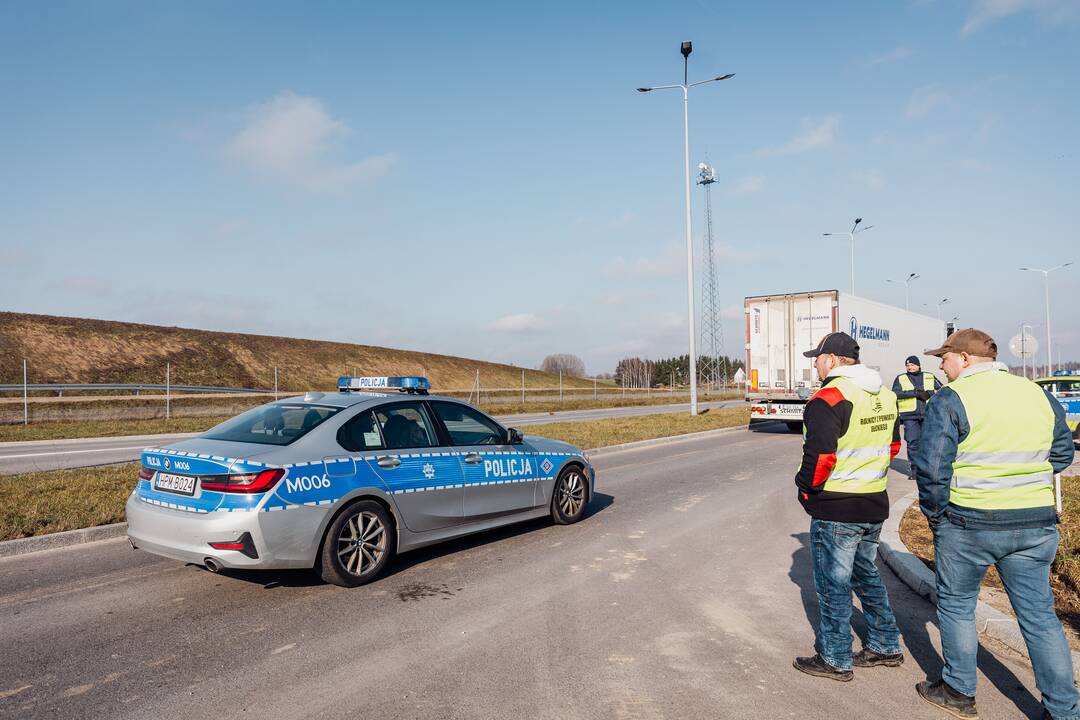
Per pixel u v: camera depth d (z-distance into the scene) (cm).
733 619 490
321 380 6272
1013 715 355
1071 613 480
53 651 420
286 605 509
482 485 677
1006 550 337
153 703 354
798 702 364
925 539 696
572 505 800
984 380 347
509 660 414
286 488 513
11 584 554
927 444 349
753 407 1955
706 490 1031
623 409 3691
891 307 2256
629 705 358
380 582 570
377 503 576
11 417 2347
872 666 413
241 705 352
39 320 5256
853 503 383
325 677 387
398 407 634
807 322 1891
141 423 2359
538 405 3784
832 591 393
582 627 470
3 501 802
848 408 379
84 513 754
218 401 3072
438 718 341
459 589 552
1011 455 334
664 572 604
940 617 361
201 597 526
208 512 500
